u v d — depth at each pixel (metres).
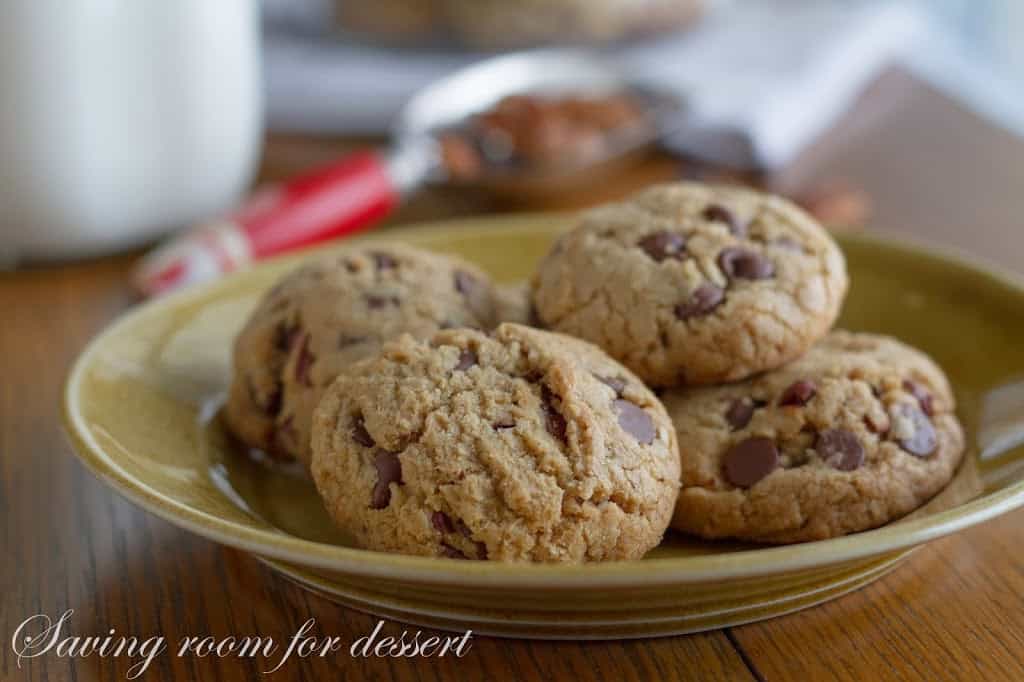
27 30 0.57
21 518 0.46
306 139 0.76
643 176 0.69
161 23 0.60
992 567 0.44
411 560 0.38
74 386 0.46
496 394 0.42
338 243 0.58
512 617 0.41
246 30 0.63
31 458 0.49
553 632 0.41
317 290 0.48
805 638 0.41
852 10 0.90
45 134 0.59
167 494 0.43
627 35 0.80
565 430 0.41
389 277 0.48
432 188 0.66
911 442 0.45
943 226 0.64
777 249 0.46
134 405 0.47
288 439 0.47
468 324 0.47
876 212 0.65
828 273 0.47
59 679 0.41
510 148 0.66
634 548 0.41
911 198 0.66
